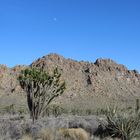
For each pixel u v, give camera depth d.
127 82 199.88
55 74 23.62
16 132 16.61
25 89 23.06
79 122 18.64
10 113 41.06
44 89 23.02
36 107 22.81
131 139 16.77
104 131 17.72
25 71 23.22
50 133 15.92
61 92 23.66
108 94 172.50
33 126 17.34
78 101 144.62
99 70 199.25
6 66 177.25
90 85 178.88
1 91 151.00
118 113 17.91
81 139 15.82
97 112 45.34
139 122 17.17
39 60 195.00
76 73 190.88
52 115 33.81
